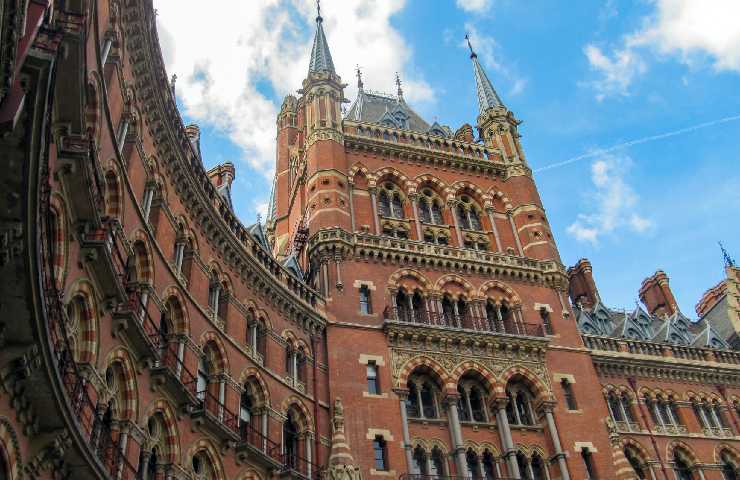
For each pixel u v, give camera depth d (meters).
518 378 42.66
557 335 45.66
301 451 34.53
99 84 23.00
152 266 27.17
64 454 18.53
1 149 13.91
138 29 27.75
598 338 49.28
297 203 55.25
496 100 60.25
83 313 21.94
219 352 31.08
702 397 50.06
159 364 25.70
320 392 37.53
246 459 29.58
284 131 67.19
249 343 34.09
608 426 42.22
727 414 49.75
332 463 34.75
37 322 15.55
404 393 39.16
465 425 39.75
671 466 45.38
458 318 44.06
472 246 50.34
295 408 35.53
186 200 31.78
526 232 51.19
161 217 29.16
